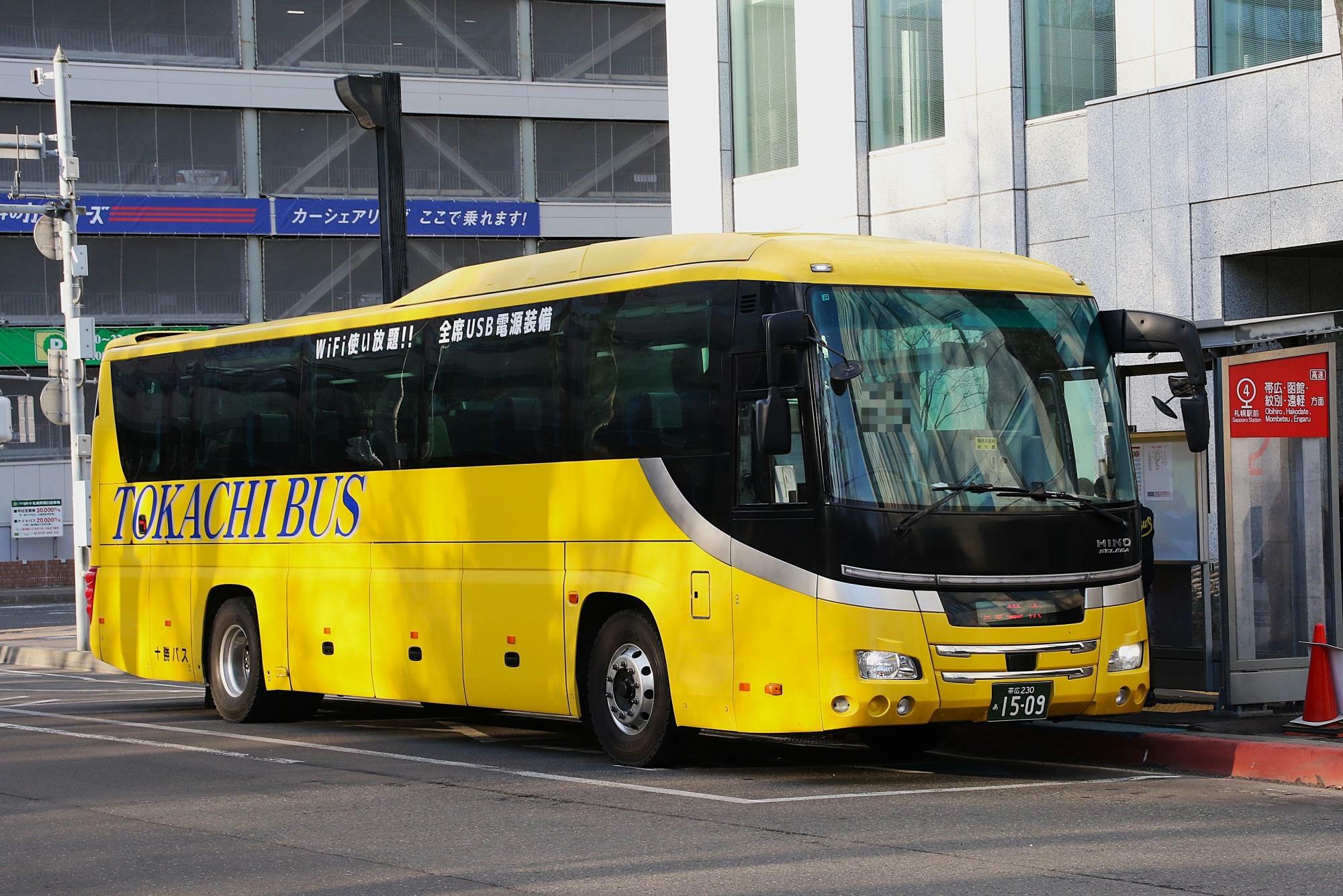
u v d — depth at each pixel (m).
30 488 59.31
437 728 17.50
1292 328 14.38
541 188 65.56
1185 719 14.46
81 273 30.80
